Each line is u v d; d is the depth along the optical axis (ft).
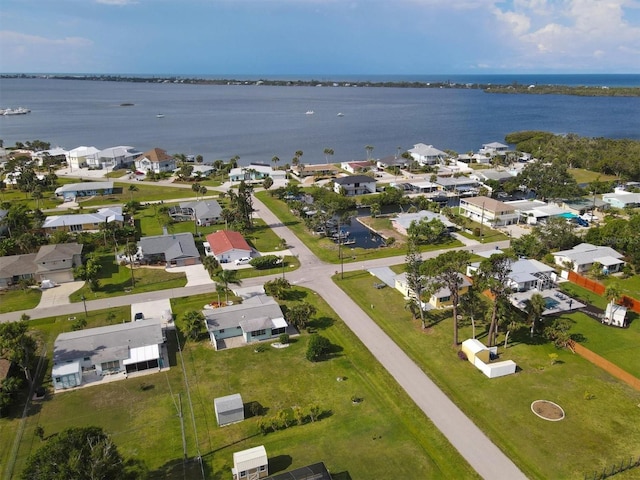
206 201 489.67
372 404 202.18
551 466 167.53
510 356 237.25
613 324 265.34
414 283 261.85
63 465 128.06
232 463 169.78
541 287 306.14
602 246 364.17
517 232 427.33
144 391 212.02
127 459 171.22
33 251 365.61
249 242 404.36
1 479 160.86
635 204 488.02
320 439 181.68
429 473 164.96
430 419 192.13
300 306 261.03
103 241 392.68
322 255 375.04
